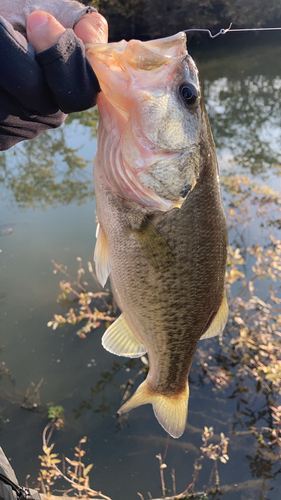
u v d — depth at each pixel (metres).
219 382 0.68
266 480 0.56
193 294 0.35
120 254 0.34
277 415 0.61
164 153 0.30
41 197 1.26
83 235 1.05
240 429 0.62
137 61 0.29
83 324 0.80
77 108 0.26
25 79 0.24
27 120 0.27
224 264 0.36
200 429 0.63
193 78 0.30
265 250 0.92
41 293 0.86
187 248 0.33
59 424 0.62
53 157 1.53
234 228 1.01
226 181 1.15
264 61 3.05
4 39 0.23
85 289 0.87
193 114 0.31
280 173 1.31
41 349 0.74
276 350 0.69
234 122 2.02
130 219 0.32
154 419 0.64
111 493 0.54
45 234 1.04
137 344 0.38
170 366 0.37
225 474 0.57
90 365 0.72
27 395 0.66
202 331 0.37
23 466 0.57
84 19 0.28
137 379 0.71
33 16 0.24
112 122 0.31
